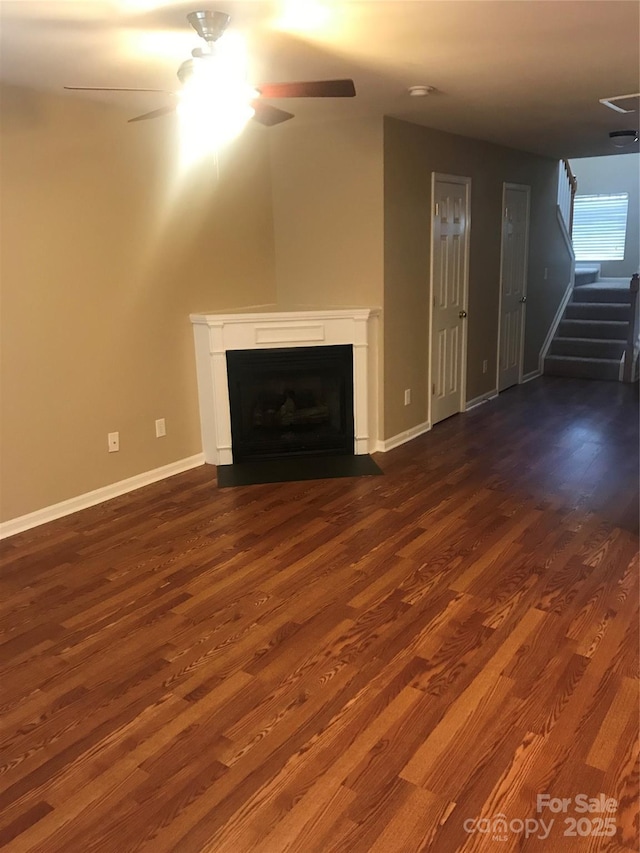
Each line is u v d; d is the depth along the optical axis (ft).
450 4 7.94
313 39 9.17
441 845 5.70
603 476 14.21
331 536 11.65
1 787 6.42
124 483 13.93
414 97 12.76
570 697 7.47
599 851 5.63
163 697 7.64
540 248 23.61
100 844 5.79
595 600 9.40
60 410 12.52
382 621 9.02
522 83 11.84
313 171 15.75
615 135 17.51
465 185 18.19
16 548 11.46
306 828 5.89
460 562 10.59
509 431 17.71
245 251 16.01
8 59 9.73
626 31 9.04
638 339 24.07
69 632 8.96
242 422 15.38
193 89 8.13
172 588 10.03
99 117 12.42
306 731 7.06
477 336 20.08
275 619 9.14
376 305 15.58
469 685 7.71
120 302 13.32
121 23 8.33
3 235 11.21
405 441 17.04
